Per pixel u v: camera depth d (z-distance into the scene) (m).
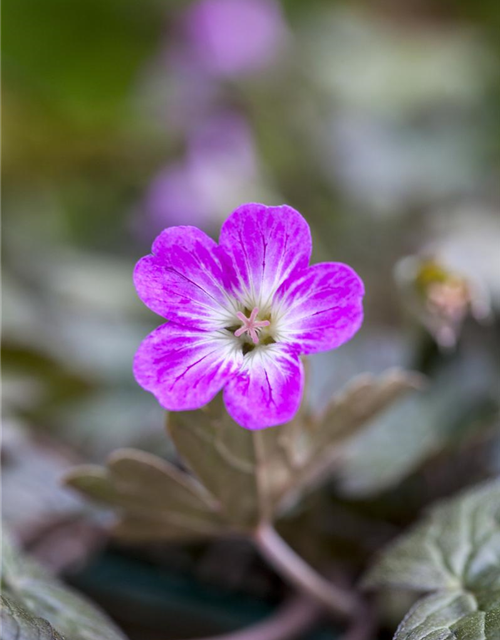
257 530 0.22
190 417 0.20
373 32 0.56
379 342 0.28
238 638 0.24
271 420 0.19
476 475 0.25
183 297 0.20
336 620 0.25
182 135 0.45
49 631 0.19
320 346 0.19
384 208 0.39
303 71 0.50
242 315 0.20
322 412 0.22
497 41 0.55
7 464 0.25
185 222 0.38
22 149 0.43
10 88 0.47
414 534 0.22
